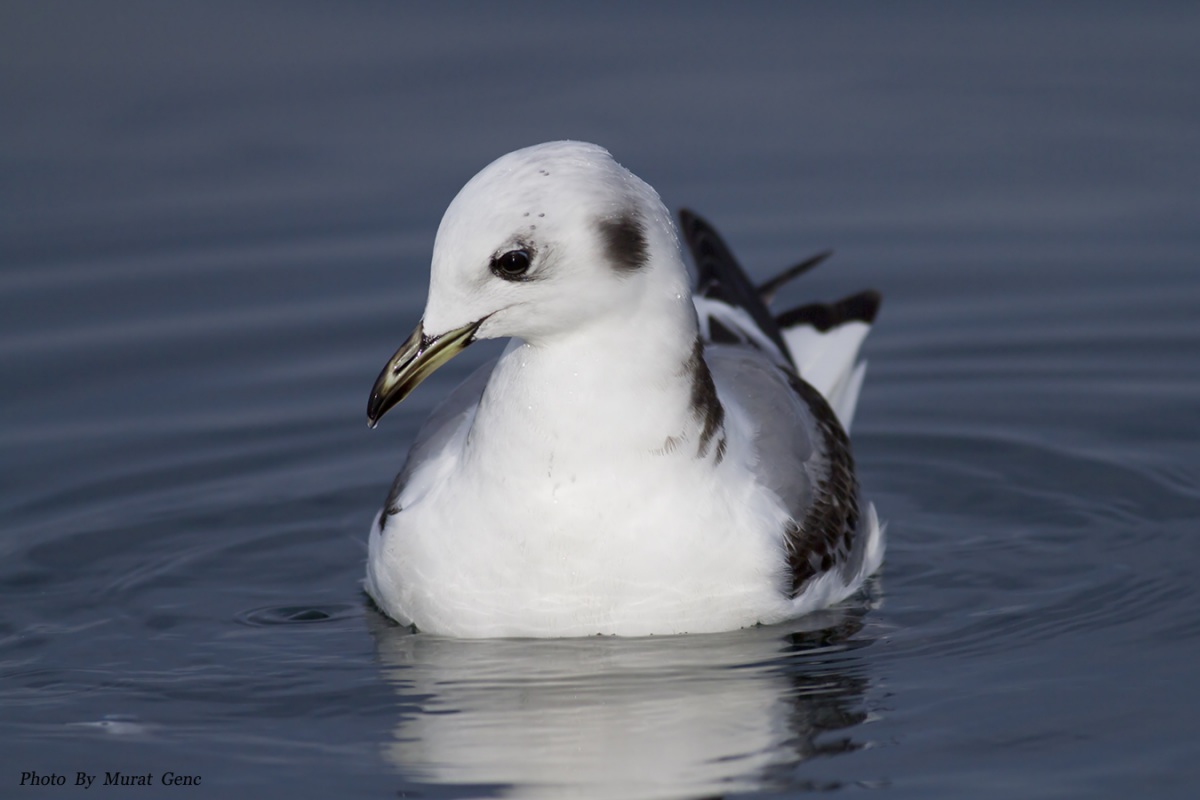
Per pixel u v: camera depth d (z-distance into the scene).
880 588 13.47
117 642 12.73
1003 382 17.36
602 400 11.38
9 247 19.00
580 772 10.62
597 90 21.55
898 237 19.44
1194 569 13.55
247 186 20.11
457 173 20.09
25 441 16.14
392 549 12.30
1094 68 21.94
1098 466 15.72
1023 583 13.50
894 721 11.14
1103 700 11.34
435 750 10.95
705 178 20.19
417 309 18.28
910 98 21.50
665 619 11.92
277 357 17.61
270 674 12.09
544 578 11.74
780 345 15.99
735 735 11.02
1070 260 19.06
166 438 16.30
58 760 10.94
